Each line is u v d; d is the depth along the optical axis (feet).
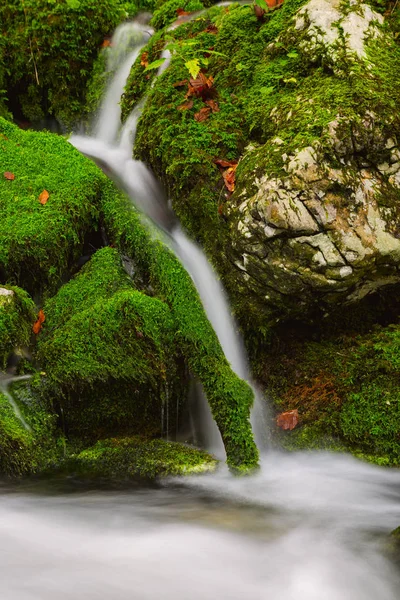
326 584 10.06
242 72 16.67
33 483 13.15
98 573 10.21
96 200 16.24
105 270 15.17
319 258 13.57
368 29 15.58
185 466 13.33
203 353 13.87
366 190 13.89
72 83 22.34
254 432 14.24
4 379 14.10
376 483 13.17
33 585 9.83
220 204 15.34
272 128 15.12
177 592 9.80
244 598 9.72
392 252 13.91
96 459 13.71
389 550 10.60
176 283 14.58
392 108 14.24
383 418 13.83
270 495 12.76
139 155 17.63
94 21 22.25
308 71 15.69
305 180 13.48
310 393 14.62
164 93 17.06
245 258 14.21
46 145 17.12
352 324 15.35
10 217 15.38
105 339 13.88
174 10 21.47
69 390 13.94
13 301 14.17
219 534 11.41
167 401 14.01
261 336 15.28
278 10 17.25
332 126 13.80
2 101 21.58
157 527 11.60
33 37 21.70
